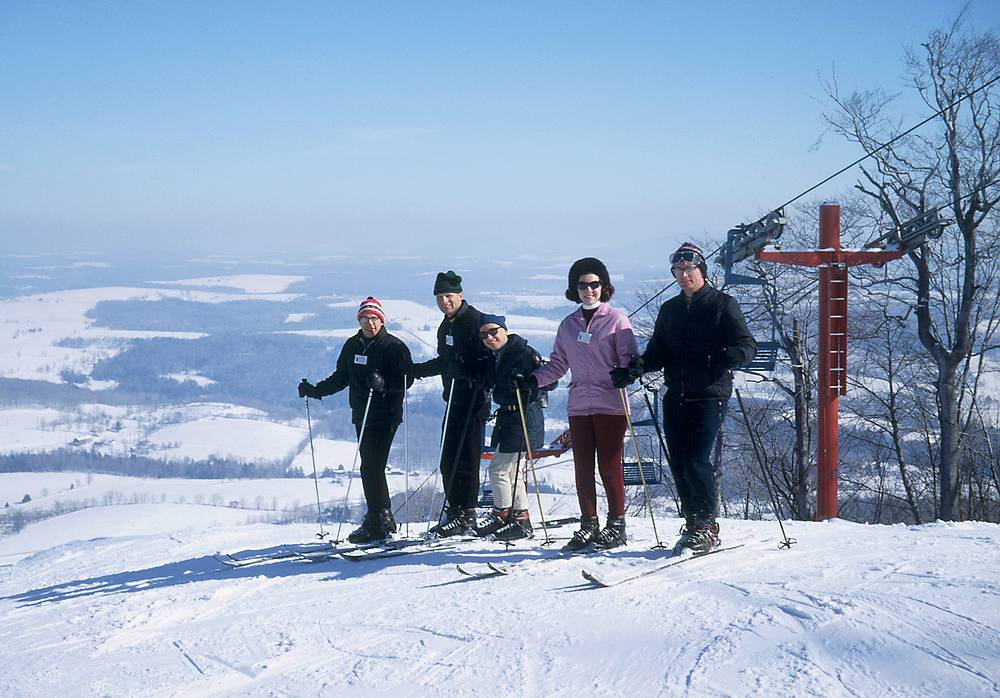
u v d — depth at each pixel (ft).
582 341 16.89
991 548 14.17
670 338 15.69
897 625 9.94
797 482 60.95
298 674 10.84
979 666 8.52
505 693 9.29
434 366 20.08
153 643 13.53
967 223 57.06
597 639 10.73
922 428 61.98
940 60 57.77
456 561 16.90
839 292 26.73
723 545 15.76
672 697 8.63
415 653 11.10
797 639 9.83
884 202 59.77
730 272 33.53
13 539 209.26
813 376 57.52
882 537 16.06
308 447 436.76
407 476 21.18
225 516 206.28
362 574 16.76
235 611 14.94
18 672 12.73
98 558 26.91
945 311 58.44
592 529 17.04
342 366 21.18
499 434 19.04
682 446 15.56
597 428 16.93
